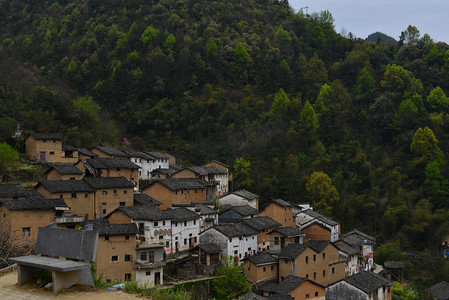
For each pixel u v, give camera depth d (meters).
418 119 131.62
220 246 62.25
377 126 134.38
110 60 154.38
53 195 59.66
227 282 54.31
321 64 159.25
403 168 118.62
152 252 54.28
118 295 18.33
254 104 138.38
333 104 138.62
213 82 148.62
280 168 114.69
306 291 53.56
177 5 177.00
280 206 79.31
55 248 19.61
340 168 118.00
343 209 104.06
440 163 115.19
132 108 138.38
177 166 103.88
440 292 70.56
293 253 60.75
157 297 18.58
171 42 156.12
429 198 108.31
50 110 106.38
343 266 68.69
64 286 17.92
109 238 49.59
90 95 144.00
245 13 182.75
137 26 165.75
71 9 187.50
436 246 97.19
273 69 149.75
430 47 162.25
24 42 171.25
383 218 102.25
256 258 60.22
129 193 67.50
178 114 136.38
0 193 54.72
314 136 127.25
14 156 77.19
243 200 84.81
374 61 164.25
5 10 196.50
